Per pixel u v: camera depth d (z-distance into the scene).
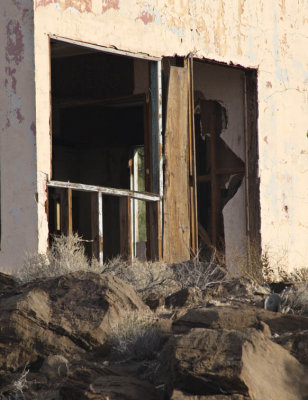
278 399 18.36
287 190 56.22
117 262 32.94
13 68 37.75
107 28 41.94
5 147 37.75
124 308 24.92
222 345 18.97
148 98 46.00
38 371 22.39
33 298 23.73
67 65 57.19
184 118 47.25
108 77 55.88
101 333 23.11
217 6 50.31
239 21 52.16
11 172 37.47
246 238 53.75
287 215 56.09
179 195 46.50
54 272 30.20
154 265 34.50
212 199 56.56
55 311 23.81
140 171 64.62
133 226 61.84
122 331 23.16
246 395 17.75
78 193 65.12
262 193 53.94
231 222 55.12
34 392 21.03
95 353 22.89
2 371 22.33
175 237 45.88
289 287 30.31
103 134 62.91
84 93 56.69
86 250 64.06
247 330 19.77
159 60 45.62
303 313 26.95
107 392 19.16
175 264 35.31
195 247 47.06
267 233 54.09
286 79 56.50
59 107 60.47
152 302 28.52
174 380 18.44
